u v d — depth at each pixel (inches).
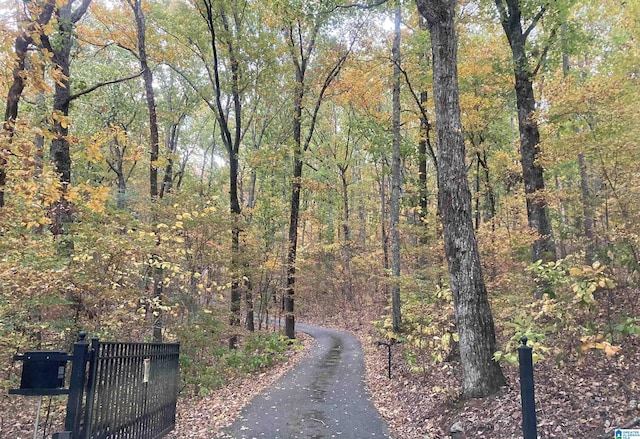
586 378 235.3
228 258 464.8
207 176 1473.9
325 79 772.6
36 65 234.4
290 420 276.4
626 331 209.5
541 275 246.7
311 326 1106.1
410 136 907.4
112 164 864.3
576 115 420.2
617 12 545.0
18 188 213.8
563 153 378.3
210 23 597.9
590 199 402.9
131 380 186.1
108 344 160.9
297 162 754.8
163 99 1075.9
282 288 796.6
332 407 311.0
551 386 238.8
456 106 284.8
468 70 561.3
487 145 673.6
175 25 649.0
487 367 254.7
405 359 458.0
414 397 322.0
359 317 1056.2
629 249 299.0
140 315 312.8
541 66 471.8
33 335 282.0
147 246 301.3
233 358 481.7
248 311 684.1
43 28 230.1
